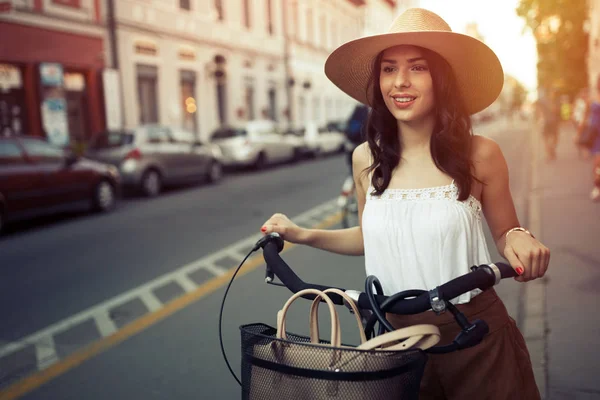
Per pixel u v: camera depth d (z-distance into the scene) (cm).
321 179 1505
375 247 178
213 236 812
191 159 1424
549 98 1440
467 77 179
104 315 494
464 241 168
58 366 395
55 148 1020
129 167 1245
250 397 149
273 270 168
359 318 153
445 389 175
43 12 1524
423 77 172
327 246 197
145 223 951
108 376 375
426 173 176
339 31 4084
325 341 158
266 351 147
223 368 379
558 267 527
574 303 434
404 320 174
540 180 1089
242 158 1775
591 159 1404
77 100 1667
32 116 1509
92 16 1705
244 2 2623
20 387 366
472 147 174
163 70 2017
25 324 481
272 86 2909
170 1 2042
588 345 362
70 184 1018
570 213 767
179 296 536
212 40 2319
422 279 170
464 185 168
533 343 373
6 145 924
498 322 172
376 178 180
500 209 177
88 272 643
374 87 185
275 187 1377
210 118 2308
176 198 1263
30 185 939
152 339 434
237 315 475
